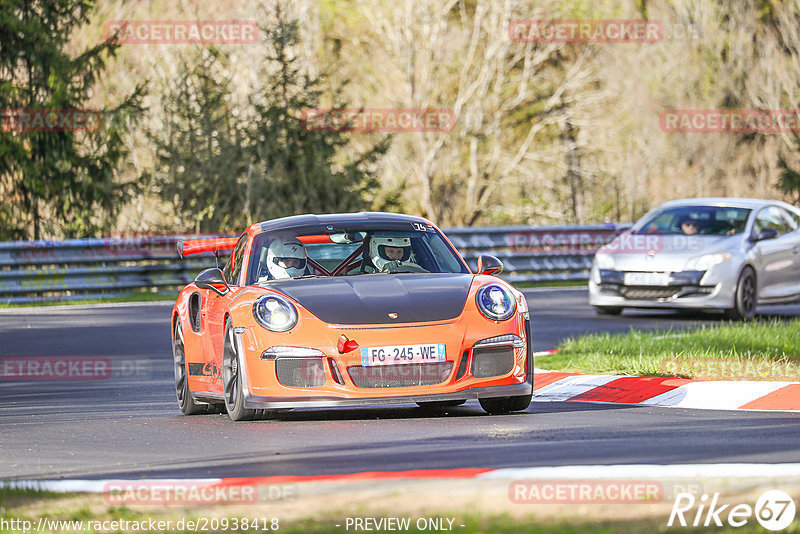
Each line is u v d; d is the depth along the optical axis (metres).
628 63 159.38
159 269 77.56
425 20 145.50
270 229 31.70
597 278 58.94
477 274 30.36
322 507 17.00
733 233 58.81
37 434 28.06
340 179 104.75
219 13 132.00
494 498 17.22
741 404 29.61
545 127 157.00
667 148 161.38
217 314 29.67
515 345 27.52
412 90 145.50
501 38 146.00
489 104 152.38
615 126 157.88
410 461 21.44
